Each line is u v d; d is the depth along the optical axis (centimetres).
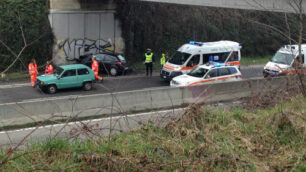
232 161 678
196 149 719
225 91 1354
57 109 1042
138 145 727
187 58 2008
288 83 1180
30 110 998
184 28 2984
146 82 2078
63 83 1708
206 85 1330
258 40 3388
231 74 1706
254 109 1077
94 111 1104
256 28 3275
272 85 1362
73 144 720
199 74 1664
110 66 2233
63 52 2419
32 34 2231
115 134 809
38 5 2355
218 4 1961
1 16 2167
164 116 914
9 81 1933
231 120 898
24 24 2223
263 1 1858
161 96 1237
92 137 762
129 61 2644
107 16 2552
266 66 2006
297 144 770
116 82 2038
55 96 1634
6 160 608
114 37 2609
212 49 2058
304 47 1972
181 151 720
